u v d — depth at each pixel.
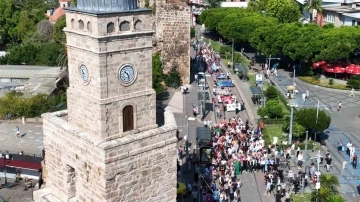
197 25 169.25
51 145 35.00
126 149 30.69
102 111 30.61
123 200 31.47
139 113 32.66
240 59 118.31
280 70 110.44
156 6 91.25
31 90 85.62
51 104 78.06
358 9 127.50
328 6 136.12
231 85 95.44
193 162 61.06
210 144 62.69
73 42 31.77
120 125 31.69
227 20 131.62
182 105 84.62
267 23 120.94
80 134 31.44
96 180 30.88
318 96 91.38
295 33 104.56
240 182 57.06
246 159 60.91
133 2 31.38
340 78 100.75
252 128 74.06
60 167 34.53
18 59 112.81
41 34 127.88
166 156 33.25
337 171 61.94
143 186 32.41
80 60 31.61
